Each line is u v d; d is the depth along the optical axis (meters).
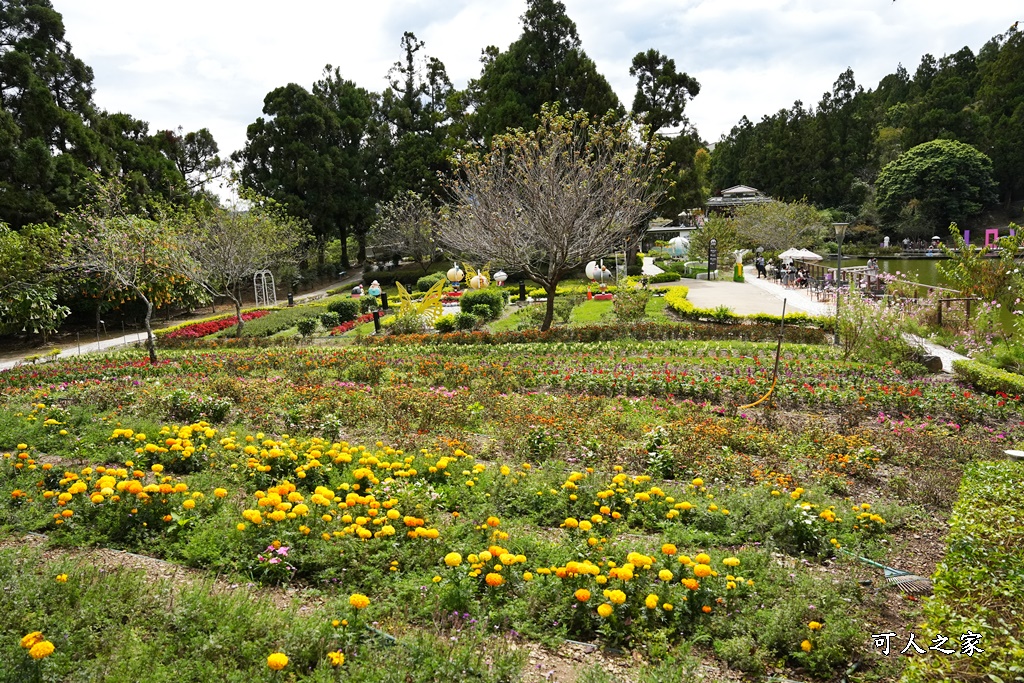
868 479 6.14
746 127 77.94
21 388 10.34
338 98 43.66
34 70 25.25
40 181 22.83
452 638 3.16
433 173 39.72
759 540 4.67
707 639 3.37
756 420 8.09
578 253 15.98
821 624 3.41
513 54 35.25
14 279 17.20
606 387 9.73
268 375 11.61
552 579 3.70
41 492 4.96
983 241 48.47
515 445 6.78
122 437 6.29
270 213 30.17
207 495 4.91
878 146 59.97
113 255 13.58
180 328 19.86
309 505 4.46
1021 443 7.14
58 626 3.01
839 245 15.15
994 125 52.25
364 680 2.77
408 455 5.94
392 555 4.00
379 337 16.61
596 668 2.93
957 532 4.61
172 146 42.03
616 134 18.16
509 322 19.73
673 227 53.12
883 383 9.88
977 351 12.47
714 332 15.24
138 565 3.93
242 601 3.29
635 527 4.95
